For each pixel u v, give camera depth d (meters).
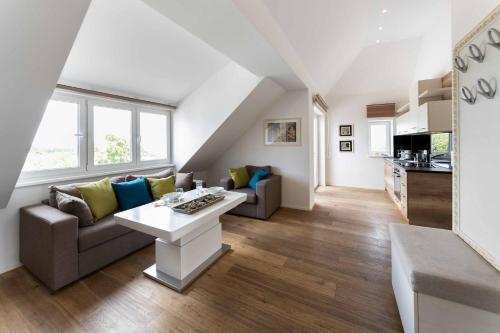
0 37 1.07
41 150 2.39
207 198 2.31
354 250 2.44
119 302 1.66
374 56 4.81
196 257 2.04
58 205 2.01
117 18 2.03
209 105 3.60
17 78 1.26
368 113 5.49
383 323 1.44
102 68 2.52
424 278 1.10
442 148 3.74
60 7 1.12
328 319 1.48
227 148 4.50
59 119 2.52
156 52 2.62
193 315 1.53
